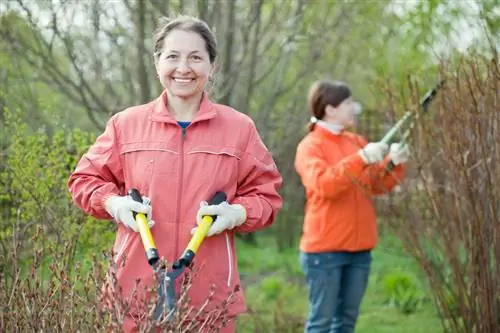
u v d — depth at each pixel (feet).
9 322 9.41
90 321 8.87
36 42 19.89
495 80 12.73
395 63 26.84
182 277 9.32
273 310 18.86
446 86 13.66
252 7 22.65
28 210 13.98
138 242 9.57
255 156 10.01
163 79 9.81
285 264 25.59
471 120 13.00
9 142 15.76
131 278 9.53
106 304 8.38
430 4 23.07
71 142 15.84
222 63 22.13
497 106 12.66
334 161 15.16
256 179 10.08
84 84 19.69
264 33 23.54
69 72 22.91
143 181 9.64
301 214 29.32
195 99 9.90
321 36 24.84
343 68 29.35
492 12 18.12
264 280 22.71
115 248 9.80
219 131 9.84
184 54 9.68
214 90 20.52
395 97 15.16
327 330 14.99
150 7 20.52
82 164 10.07
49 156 14.55
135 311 9.33
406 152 14.49
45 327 9.02
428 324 18.37
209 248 9.58
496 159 12.77
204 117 9.73
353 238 14.85
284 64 25.18
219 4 21.85
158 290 8.71
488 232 13.14
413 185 15.72
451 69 14.26
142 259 9.55
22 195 14.16
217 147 9.75
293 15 23.72
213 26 21.04
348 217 14.79
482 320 13.30
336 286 14.96
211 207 9.36
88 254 13.75
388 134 14.48
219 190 9.66
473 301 13.48
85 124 22.62
